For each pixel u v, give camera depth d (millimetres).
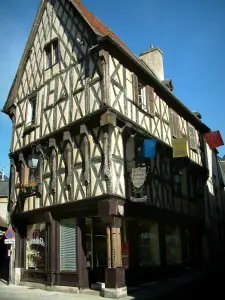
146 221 11383
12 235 12102
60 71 11695
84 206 9688
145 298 8039
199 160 16406
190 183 15188
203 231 15617
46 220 10852
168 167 12906
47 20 12992
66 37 11781
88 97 10227
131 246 10484
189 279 11102
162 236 11805
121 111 10086
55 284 10180
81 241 9930
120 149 9789
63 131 10805
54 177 10906
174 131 13680
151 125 11742
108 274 8625
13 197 12906
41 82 12609
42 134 11844
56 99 11562
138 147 10727
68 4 12008
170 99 13672
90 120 9930
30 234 12188
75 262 9867
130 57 10625
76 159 10305
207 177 16953
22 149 12656
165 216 12219
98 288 9570
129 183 9805
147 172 10336
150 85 12141
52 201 10852
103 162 9367
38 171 11812
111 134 9523
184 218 13758
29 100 13281
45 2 13258
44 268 10992
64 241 10398
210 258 15727
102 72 9844
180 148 12547
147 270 10836
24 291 10055
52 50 12445
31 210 11609
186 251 13938
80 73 10789
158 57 16109
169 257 12492
